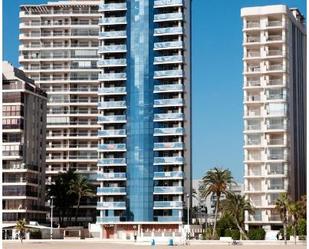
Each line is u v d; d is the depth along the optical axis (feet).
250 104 466.29
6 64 538.88
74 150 607.37
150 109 511.81
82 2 633.20
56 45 631.15
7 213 513.45
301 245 352.49
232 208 418.31
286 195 394.93
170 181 502.38
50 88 624.59
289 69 474.08
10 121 524.11
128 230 501.97
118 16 528.63
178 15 515.91
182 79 512.63
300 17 539.29
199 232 488.85
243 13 473.67
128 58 521.65
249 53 472.03
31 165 533.96
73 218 560.61
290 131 467.11
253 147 459.32
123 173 509.76
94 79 623.36
